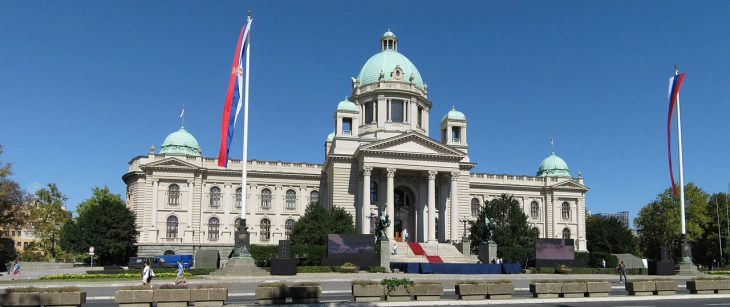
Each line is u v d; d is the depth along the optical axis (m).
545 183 118.81
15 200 79.62
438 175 96.69
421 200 97.12
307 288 30.38
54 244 105.44
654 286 36.06
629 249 106.19
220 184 100.62
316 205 84.56
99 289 42.56
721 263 96.25
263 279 49.97
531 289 34.09
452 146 99.56
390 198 89.75
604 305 30.88
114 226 90.44
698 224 107.69
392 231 88.38
